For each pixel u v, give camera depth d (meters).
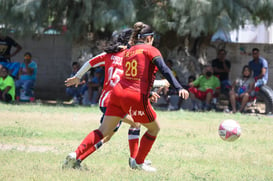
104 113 21.03
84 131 33.16
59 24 58.16
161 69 18.31
